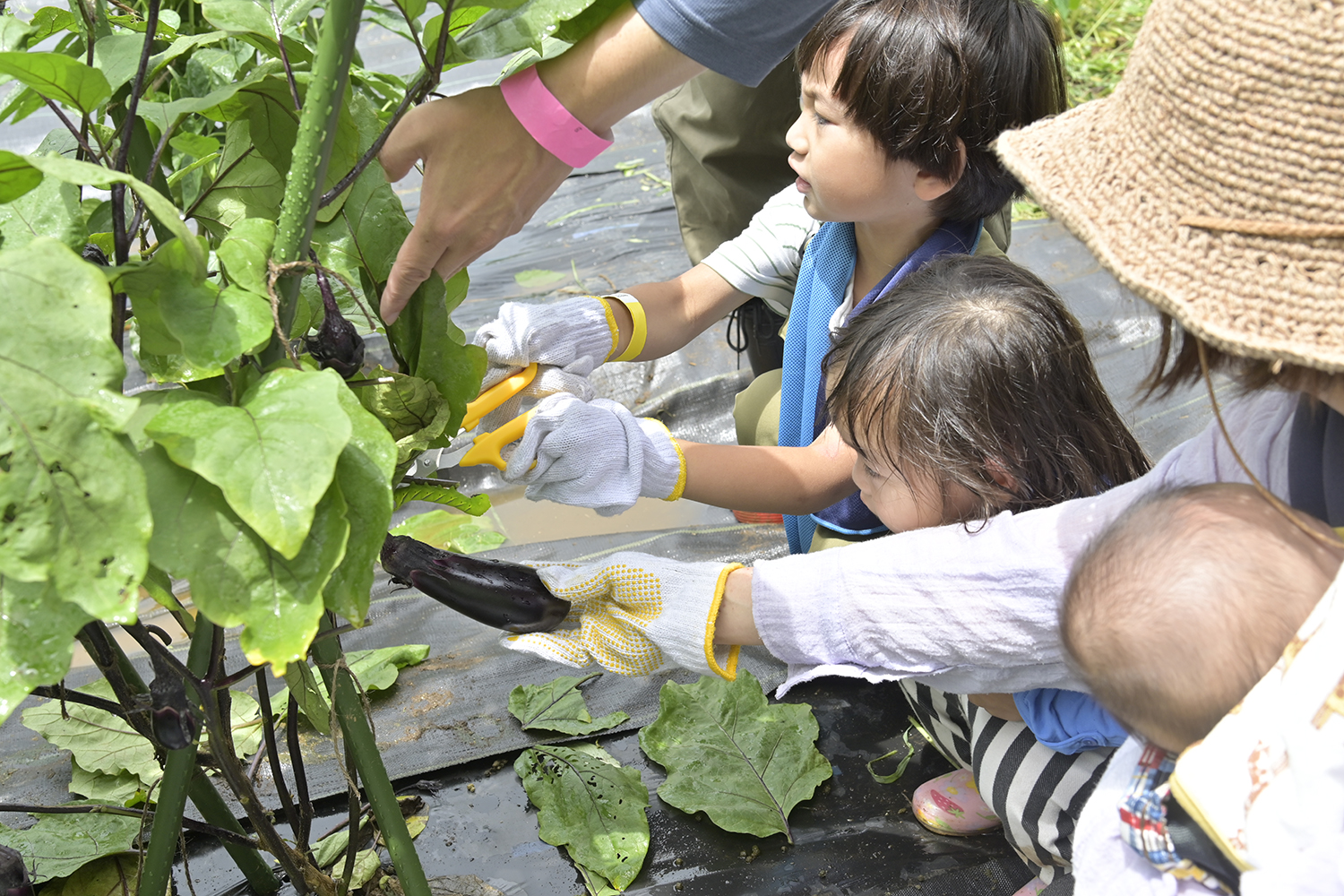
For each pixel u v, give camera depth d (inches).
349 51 27.0
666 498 51.8
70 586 21.7
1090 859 33.7
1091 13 163.6
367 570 26.8
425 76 32.0
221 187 34.9
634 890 49.4
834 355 49.6
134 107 28.3
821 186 52.7
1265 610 28.2
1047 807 44.8
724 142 77.6
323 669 37.4
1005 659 39.3
